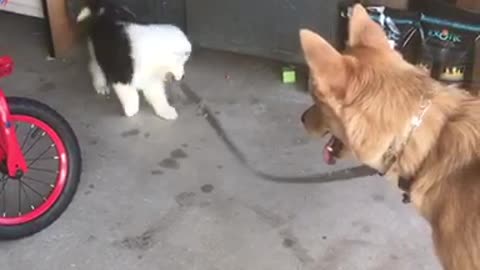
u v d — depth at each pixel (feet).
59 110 7.34
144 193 6.27
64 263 5.61
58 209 5.93
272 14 7.24
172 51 6.86
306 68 7.66
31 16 8.88
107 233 5.87
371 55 3.97
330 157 4.61
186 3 7.55
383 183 6.27
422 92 3.85
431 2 6.64
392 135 3.83
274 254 5.63
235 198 6.19
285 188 6.27
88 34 7.09
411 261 5.55
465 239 3.87
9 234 5.73
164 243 5.76
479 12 6.52
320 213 6.01
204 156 6.68
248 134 6.95
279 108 7.29
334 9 6.91
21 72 7.94
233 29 7.52
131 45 6.77
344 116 3.89
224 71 7.89
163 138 6.93
